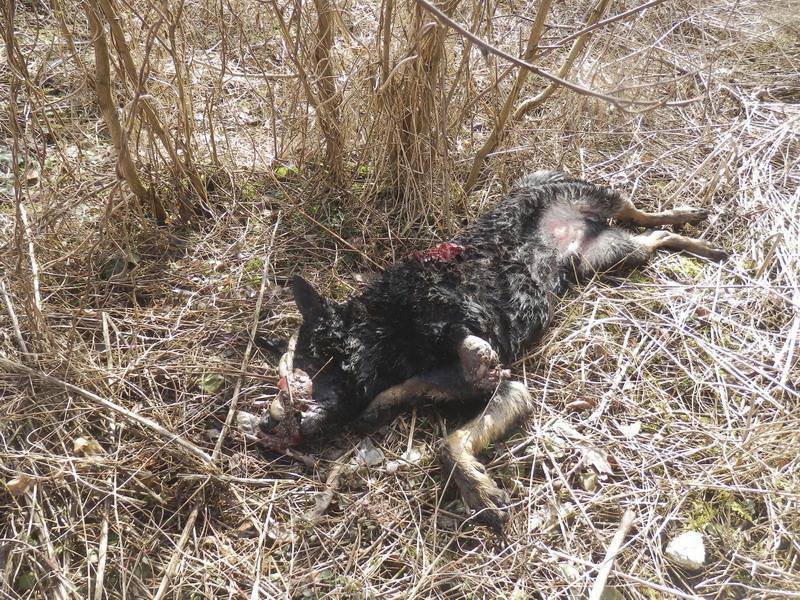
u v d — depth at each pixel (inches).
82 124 70.8
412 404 51.3
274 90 74.6
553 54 79.8
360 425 49.6
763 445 46.4
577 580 41.0
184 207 64.0
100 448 46.1
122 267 59.4
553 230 61.4
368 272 61.5
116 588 41.0
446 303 51.5
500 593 40.8
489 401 48.6
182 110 60.9
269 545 43.7
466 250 56.9
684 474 46.4
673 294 58.2
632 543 43.3
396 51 60.7
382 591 41.2
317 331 49.6
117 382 49.9
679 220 65.4
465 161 69.2
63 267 58.3
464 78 65.0
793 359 52.4
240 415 49.5
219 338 54.8
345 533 44.3
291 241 63.3
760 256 60.6
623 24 82.6
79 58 57.2
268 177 68.7
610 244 61.1
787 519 43.6
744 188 67.1
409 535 44.2
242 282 59.3
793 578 40.6
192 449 45.5
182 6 54.7
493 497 44.3
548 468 47.6
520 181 65.4
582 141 74.9
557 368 53.9
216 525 44.3
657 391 51.4
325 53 61.3
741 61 87.3
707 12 93.7
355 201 66.3
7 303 51.8
